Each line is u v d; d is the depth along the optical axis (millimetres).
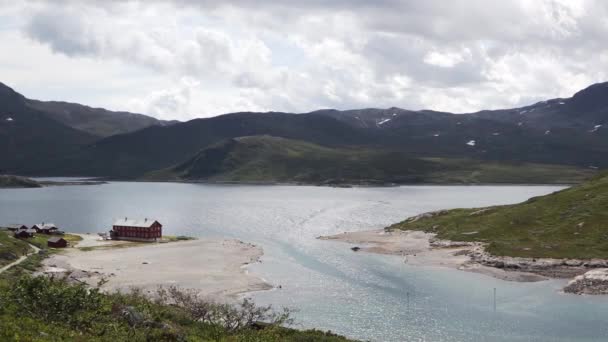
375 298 81188
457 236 129250
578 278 86750
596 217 116312
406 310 74438
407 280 93188
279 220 196000
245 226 180375
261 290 86438
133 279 93625
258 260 114250
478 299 79688
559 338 62031
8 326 30016
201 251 125875
